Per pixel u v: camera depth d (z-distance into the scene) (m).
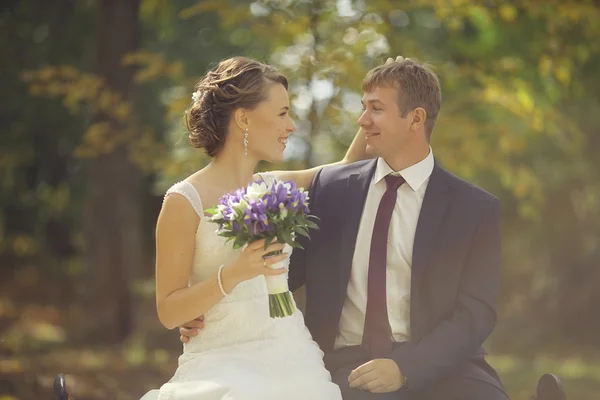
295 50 10.13
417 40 13.21
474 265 4.43
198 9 9.95
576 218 16.55
